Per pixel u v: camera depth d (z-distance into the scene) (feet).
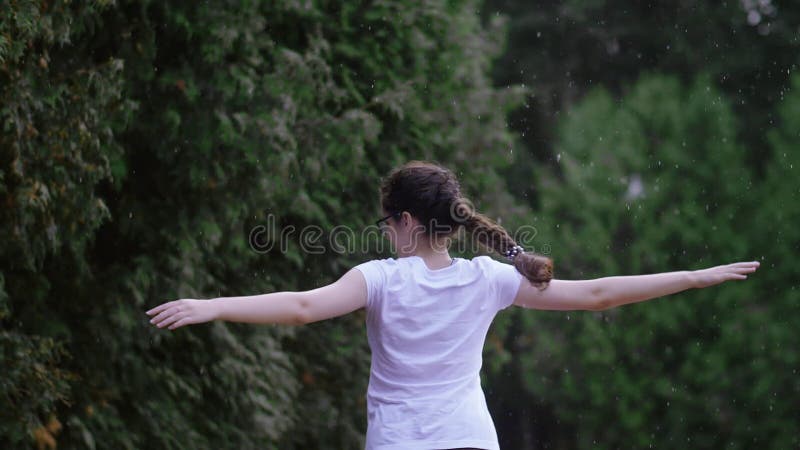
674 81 118.52
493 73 150.00
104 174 46.26
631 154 116.78
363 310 70.79
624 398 116.47
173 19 53.06
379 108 68.59
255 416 60.70
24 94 41.98
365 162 67.10
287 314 25.08
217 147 54.54
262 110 55.88
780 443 110.52
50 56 47.55
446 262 27.53
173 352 58.59
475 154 75.56
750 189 113.29
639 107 117.91
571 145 121.29
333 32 66.18
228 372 58.39
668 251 115.03
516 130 149.59
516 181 143.23
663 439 115.75
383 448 25.43
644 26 147.54
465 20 73.61
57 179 44.24
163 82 53.06
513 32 151.12
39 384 45.57
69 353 51.24
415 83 69.62
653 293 26.63
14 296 49.60
